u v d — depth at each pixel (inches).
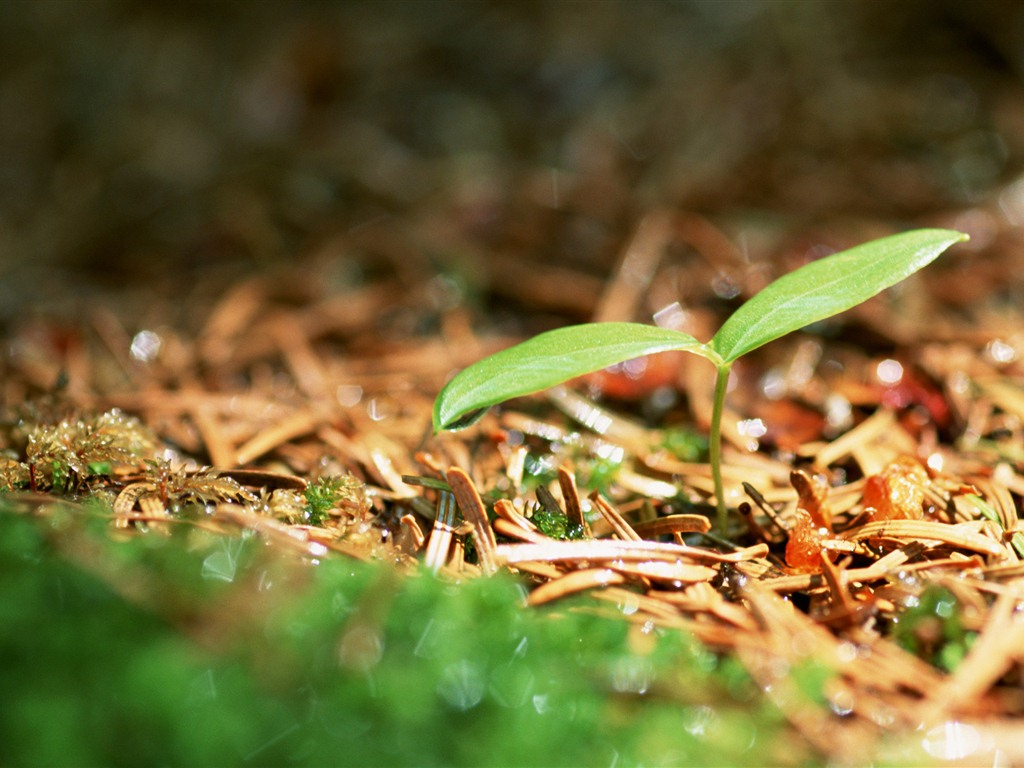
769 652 9.8
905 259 10.3
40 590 9.8
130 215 18.3
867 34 20.8
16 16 22.4
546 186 17.7
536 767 9.4
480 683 9.6
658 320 13.4
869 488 10.9
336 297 14.7
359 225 17.0
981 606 10.0
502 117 20.3
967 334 12.8
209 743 9.3
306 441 11.8
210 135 20.5
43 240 17.8
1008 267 13.9
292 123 20.6
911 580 10.2
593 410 12.3
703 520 10.7
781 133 18.8
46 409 11.7
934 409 12.0
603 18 21.7
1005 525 10.7
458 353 13.3
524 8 22.1
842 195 16.8
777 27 20.8
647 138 19.2
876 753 9.5
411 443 11.8
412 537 10.5
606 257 15.0
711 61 20.6
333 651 9.7
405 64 21.5
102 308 14.8
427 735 9.5
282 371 13.1
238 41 22.1
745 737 9.5
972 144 18.1
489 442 11.8
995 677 9.7
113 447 10.8
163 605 9.7
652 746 9.4
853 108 19.1
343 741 9.4
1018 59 19.8
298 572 10.0
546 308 13.9
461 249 15.7
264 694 9.5
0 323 14.4
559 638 9.8
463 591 9.9
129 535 10.2
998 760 9.4
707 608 10.0
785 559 10.6
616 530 10.7
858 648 9.9
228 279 15.8
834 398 12.3
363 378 12.9
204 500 10.6
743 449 11.8
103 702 9.4
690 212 16.3
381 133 20.2
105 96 21.3
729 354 10.3
